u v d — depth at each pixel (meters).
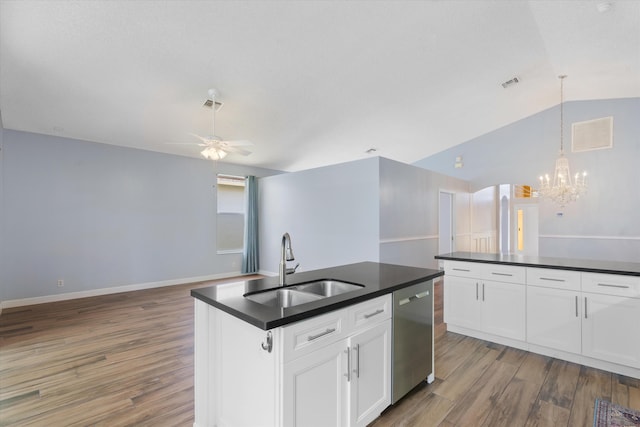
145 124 4.54
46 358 2.67
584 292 2.45
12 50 2.85
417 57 3.81
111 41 2.90
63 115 4.06
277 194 6.55
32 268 4.41
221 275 6.46
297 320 1.30
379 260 4.72
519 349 2.80
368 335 1.70
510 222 9.03
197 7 2.68
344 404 1.56
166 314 3.94
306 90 4.19
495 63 4.17
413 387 2.06
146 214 5.48
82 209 4.84
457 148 7.39
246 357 1.46
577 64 4.23
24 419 1.84
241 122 4.82
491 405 1.96
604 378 2.29
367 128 5.71
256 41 3.16
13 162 4.28
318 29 3.12
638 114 5.36
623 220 5.42
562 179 5.02
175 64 3.31
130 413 1.90
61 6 2.49
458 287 3.17
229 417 1.59
